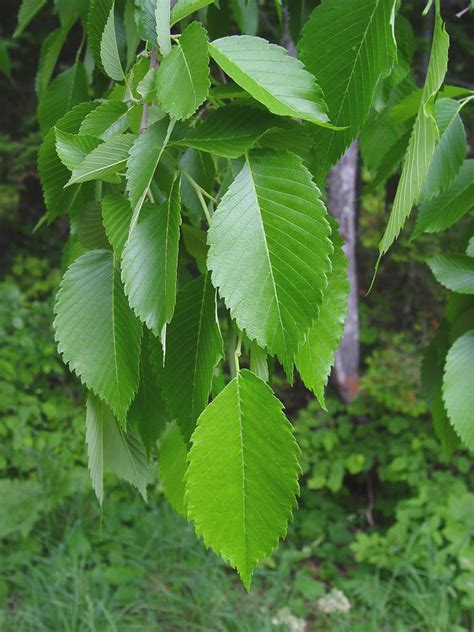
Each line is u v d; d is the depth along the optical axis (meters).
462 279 0.52
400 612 2.26
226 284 0.35
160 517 2.63
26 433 2.88
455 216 0.54
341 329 0.38
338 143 0.41
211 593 2.26
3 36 4.17
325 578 2.70
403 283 4.41
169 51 0.37
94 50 0.45
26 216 4.76
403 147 0.65
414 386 3.20
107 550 2.53
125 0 0.73
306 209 0.35
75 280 0.40
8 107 4.58
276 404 0.35
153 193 0.40
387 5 0.40
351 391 3.60
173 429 0.46
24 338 3.16
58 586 2.19
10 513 2.45
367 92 0.41
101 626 2.11
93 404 0.42
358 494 3.46
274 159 0.36
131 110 0.39
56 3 0.78
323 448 3.32
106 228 0.37
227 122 0.38
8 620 2.11
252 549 0.35
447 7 2.76
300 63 0.36
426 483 2.86
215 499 0.35
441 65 0.35
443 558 2.32
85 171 0.36
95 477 0.42
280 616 2.14
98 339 0.40
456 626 2.15
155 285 0.36
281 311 0.35
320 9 0.41
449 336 0.57
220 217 0.36
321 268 0.35
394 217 0.36
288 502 0.35
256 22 0.85
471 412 0.48
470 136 3.04
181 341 0.39
